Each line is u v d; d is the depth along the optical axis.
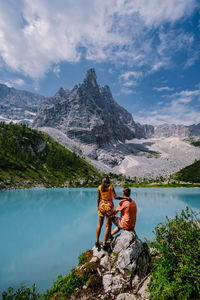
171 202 39.31
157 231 6.86
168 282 4.91
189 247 5.26
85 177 153.12
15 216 21.70
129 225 6.84
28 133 165.00
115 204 35.56
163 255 5.90
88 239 13.30
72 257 9.97
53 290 5.75
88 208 28.94
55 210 26.66
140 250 6.40
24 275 7.93
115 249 6.57
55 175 129.50
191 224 6.18
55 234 14.56
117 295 5.31
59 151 180.38
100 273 5.94
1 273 8.10
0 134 141.38
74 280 5.78
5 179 84.38
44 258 9.85
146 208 29.92
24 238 13.50
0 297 6.04
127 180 191.25
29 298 5.59
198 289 4.38
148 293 5.13
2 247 11.56
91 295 5.34
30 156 135.25
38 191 67.62
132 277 5.72
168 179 199.00
